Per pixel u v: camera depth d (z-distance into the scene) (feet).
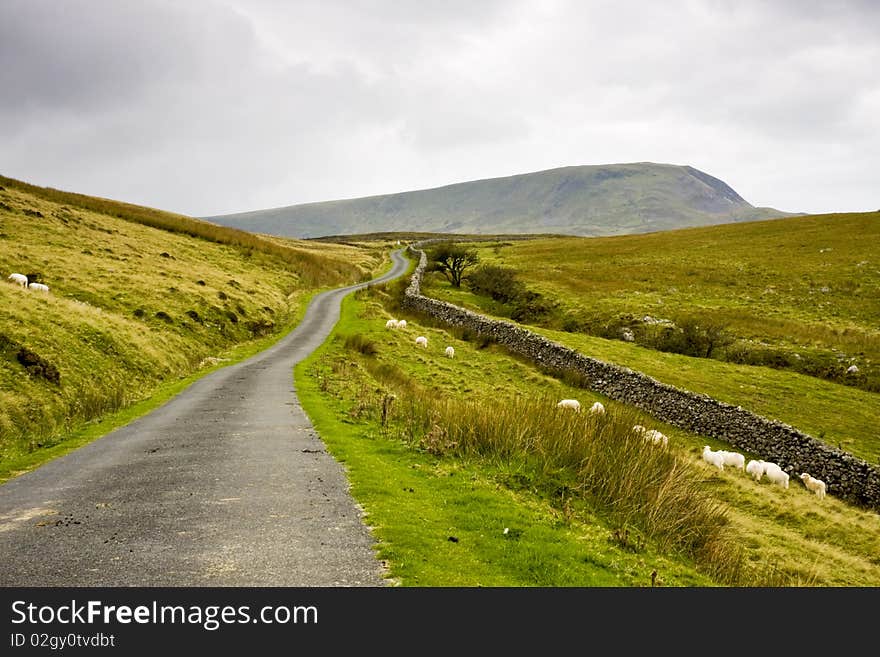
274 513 30.71
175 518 30.07
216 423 57.31
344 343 123.95
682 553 34.91
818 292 177.99
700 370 118.01
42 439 53.93
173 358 98.89
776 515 57.00
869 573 44.29
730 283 198.59
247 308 147.95
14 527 29.09
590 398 101.60
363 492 34.58
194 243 224.53
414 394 75.66
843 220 284.20
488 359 124.16
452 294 221.25
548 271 246.27
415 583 22.94
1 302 82.43
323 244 474.08
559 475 42.96
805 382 112.27
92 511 31.48
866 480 66.28
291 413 62.18
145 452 46.06
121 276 133.39
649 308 171.12
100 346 85.87
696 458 73.20
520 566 25.49
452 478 39.14
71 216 190.29
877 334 136.56
